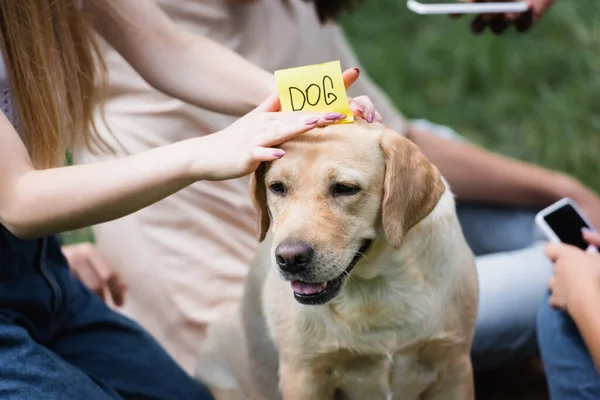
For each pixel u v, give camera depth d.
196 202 4.88
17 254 3.54
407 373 3.81
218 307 4.87
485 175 5.75
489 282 4.75
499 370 5.12
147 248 4.87
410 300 3.62
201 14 4.81
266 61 4.94
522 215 5.79
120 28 3.87
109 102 4.94
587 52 7.90
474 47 7.95
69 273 3.99
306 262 3.24
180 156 3.12
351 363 3.83
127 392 3.94
